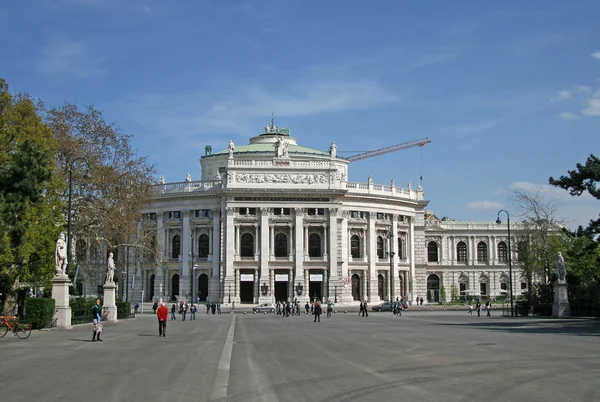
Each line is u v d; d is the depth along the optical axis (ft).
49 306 177.37
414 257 478.18
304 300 410.72
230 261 409.49
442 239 512.63
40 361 100.99
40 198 193.36
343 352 114.11
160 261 341.00
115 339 150.82
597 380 76.38
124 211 273.54
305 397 67.67
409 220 475.72
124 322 244.63
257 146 485.56
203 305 406.62
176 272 428.56
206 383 78.02
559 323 205.98
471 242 514.68
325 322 240.32
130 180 279.28
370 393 69.10
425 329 182.39
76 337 153.48
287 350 120.37
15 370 89.61
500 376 80.23
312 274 416.87
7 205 171.73
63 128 262.47
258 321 255.91
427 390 70.38
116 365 95.96
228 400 66.49
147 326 213.66
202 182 428.15
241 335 166.20
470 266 510.99
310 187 418.31
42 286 223.51
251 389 73.41
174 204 431.84
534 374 81.76
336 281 415.85
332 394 69.05
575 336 146.72
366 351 115.14
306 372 87.20
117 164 278.67
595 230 210.38
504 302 446.60
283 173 419.33
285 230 421.59
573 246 323.16
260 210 415.85
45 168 181.06
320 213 422.41
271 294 410.72
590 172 204.13
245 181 416.46
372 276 439.22
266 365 96.12
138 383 77.71
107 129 277.44
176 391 71.92
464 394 67.51
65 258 183.62
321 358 104.63
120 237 284.41
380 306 363.76
